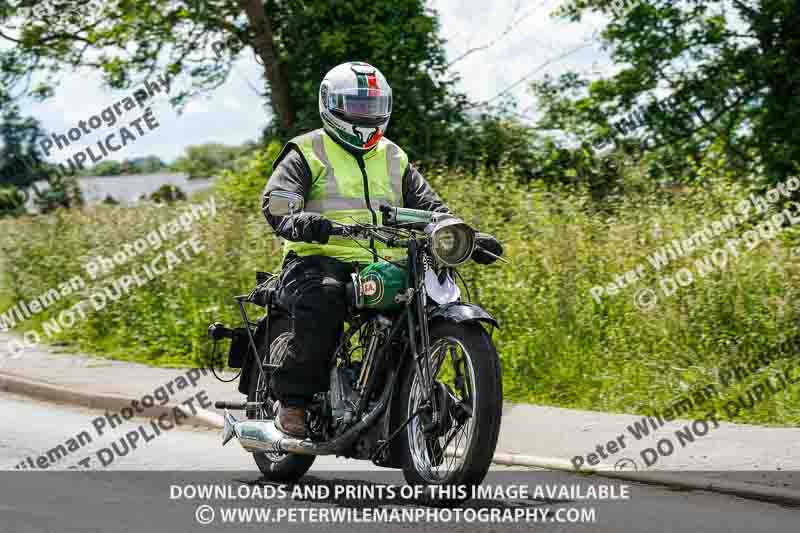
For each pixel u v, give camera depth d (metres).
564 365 21.03
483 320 11.54
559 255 23.05
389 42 42.06
